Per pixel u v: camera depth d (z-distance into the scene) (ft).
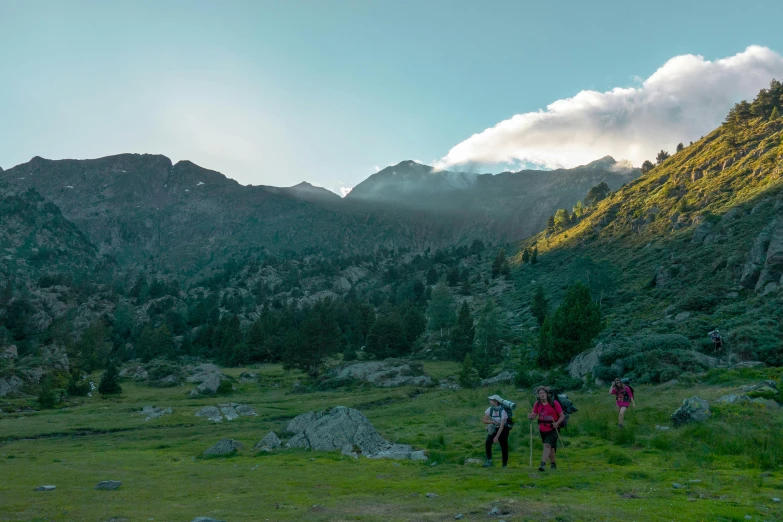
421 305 550.36
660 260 351.67
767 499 32.78
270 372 317.42
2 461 71.61
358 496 36.88
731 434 51.75
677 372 106.42
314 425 73.82
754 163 417.28
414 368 250.16
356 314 487.20
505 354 280.10
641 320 220.84
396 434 79.66
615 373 121.08
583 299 176.55
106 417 150.41
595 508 30.09
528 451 55.88
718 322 164.14
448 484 40.19
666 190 496.64
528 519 27.73
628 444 56.18
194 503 35.50
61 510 33.12
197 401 199.21
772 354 105.40
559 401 46.03
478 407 115.44
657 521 27.04
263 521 29.01
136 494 39.65
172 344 447.83
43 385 236.63
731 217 319.68
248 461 61.87
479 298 515.50
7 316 490.90
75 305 618.44
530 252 600.80
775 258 188.14
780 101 552.82
